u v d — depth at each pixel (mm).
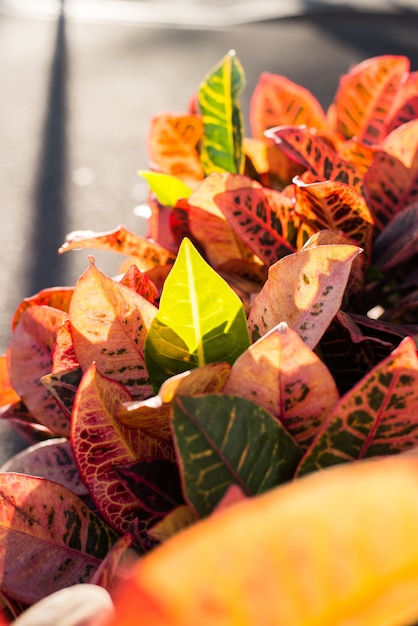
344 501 396
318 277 693
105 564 584
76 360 752
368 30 7676
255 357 637
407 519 398
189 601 386
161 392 625
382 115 1102
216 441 615
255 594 396
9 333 3535
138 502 693
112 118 5859
